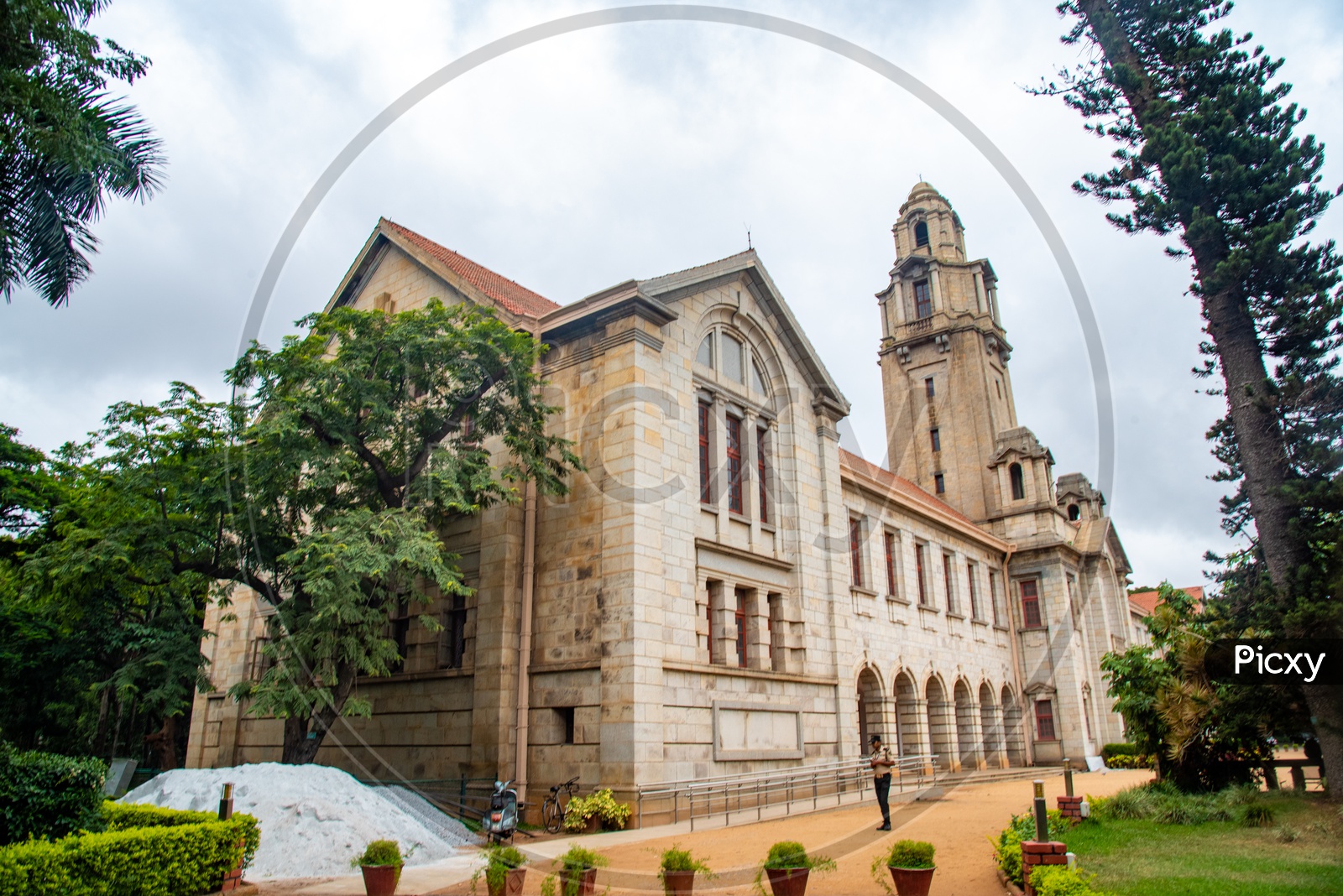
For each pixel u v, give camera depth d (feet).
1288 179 55.11
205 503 61.82
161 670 93.61
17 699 102.83
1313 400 52.95
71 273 48.55
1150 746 59.31
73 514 87.15
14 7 39.99
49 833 36.47
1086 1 62.80
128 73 47.24
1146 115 59.57
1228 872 34.35
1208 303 57.88
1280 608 50.83
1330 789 50.44
